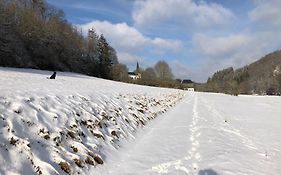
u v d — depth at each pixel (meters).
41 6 76.31
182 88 109.06
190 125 15.67
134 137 11.72
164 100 30.34
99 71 81.38
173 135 12.61
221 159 8.96
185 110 25.62
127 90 24.73
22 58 49.84
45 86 14.04
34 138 6.84
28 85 13.19
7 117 6.78
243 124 17.89
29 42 55.00
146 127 14.51
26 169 5.79
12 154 5.86
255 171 8.05
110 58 85.56
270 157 9.70
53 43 61.97
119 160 8.60
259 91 129.75
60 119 8.44
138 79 95.12
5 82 13.53
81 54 77.88
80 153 7.63
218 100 47.00
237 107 33.41
